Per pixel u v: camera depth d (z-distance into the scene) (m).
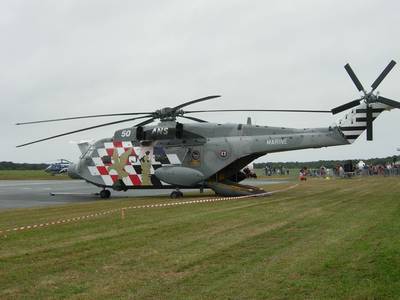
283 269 7.41
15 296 6.23
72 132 23.19
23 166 148.88
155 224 12.62
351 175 56.78
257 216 14.11
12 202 22.94
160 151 24.33
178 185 23.94
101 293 6.32
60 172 85.06
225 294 6.20
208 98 21.86
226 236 10.48
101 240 10.22
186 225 12.30
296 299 5.98
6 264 8.03
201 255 8.53
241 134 23.52
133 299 6.04
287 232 10.94
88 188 38.12
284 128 23.03
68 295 6.25
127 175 25.05
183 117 23.95
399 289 6.25
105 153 25.62
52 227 12.40
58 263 8.07
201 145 23.77
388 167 59.78
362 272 7.13
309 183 39.31
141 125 24.84
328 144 22.05
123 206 18.73
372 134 21.47
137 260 8.21
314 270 7.31
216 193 24.17
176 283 6.75
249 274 7.16
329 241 9.69
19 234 11.26
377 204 17.59
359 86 20.86
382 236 10.12
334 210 15.63
